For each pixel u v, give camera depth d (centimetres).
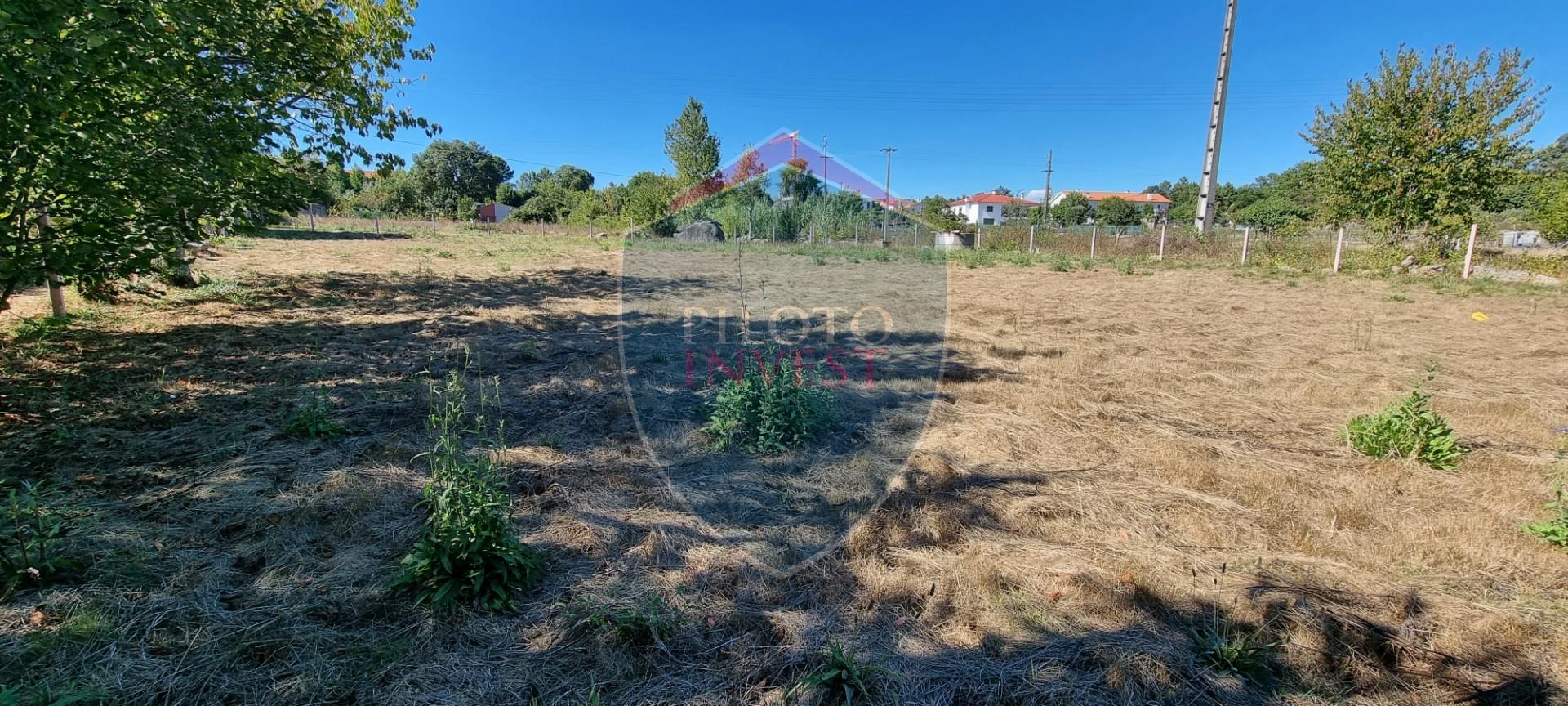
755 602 225
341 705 179
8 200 381
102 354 523
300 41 502
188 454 335
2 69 308
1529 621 219
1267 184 4947
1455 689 192
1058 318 841
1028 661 199
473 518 228
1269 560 256
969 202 4328
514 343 634
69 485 296
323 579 233
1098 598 228
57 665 185
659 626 210
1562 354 627
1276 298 1052
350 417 399
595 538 263
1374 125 1452
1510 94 1308
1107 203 4550
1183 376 543
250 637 201
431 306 838
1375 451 368
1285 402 477
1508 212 2156
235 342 584
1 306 413
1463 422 432
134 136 399
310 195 580
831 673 186
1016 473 336
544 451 355
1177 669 196
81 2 331
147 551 244
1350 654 204
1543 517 295
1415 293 1119
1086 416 434
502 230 2939
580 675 193
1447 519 289
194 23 396
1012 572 242
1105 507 300
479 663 196
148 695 178
